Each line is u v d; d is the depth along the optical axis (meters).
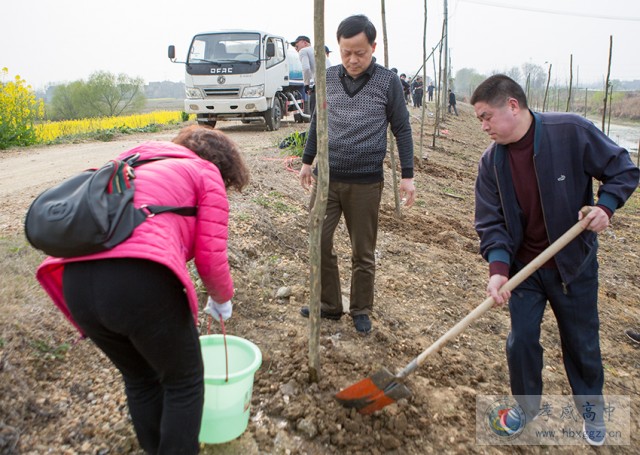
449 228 6.65
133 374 2.13
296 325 3.59
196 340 2.06
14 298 3.07
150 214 1.89
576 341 2.71
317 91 2.58
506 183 2.61
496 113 2.46
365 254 3.52
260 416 2.73
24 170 7.84
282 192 6.00
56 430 2.42
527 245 2.71
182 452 2.03
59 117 47.31
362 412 2.75
